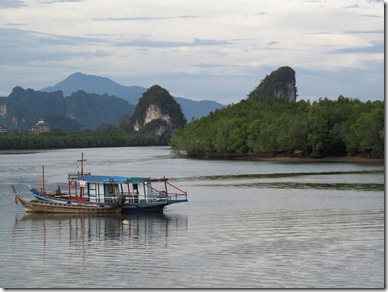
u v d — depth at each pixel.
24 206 61.41
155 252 41.59
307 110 195.50
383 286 32.91
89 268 37.69
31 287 34.03
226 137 183.88
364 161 149.62
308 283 33.66
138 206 59.34
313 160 160.12
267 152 175.75
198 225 51.72
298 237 45.28
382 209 58.88
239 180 95.19
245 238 45.31
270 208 60.88
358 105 174.50
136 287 33.66
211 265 37.66
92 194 61.44
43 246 44.53
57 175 113.25
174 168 130.88
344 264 37.25
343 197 68.94
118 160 174.50
